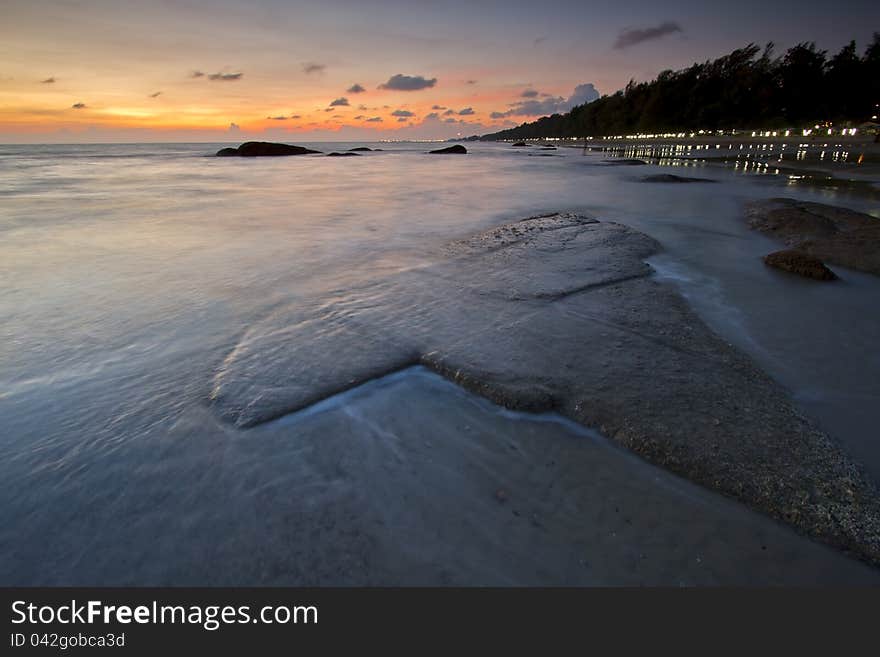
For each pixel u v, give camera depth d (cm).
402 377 310
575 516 202
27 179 1947
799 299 475
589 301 445
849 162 2289
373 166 2927
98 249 662
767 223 826
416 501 208
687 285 516
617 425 257
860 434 260
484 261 589
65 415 266
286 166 2908
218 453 235
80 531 190
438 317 401
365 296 456
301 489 213
